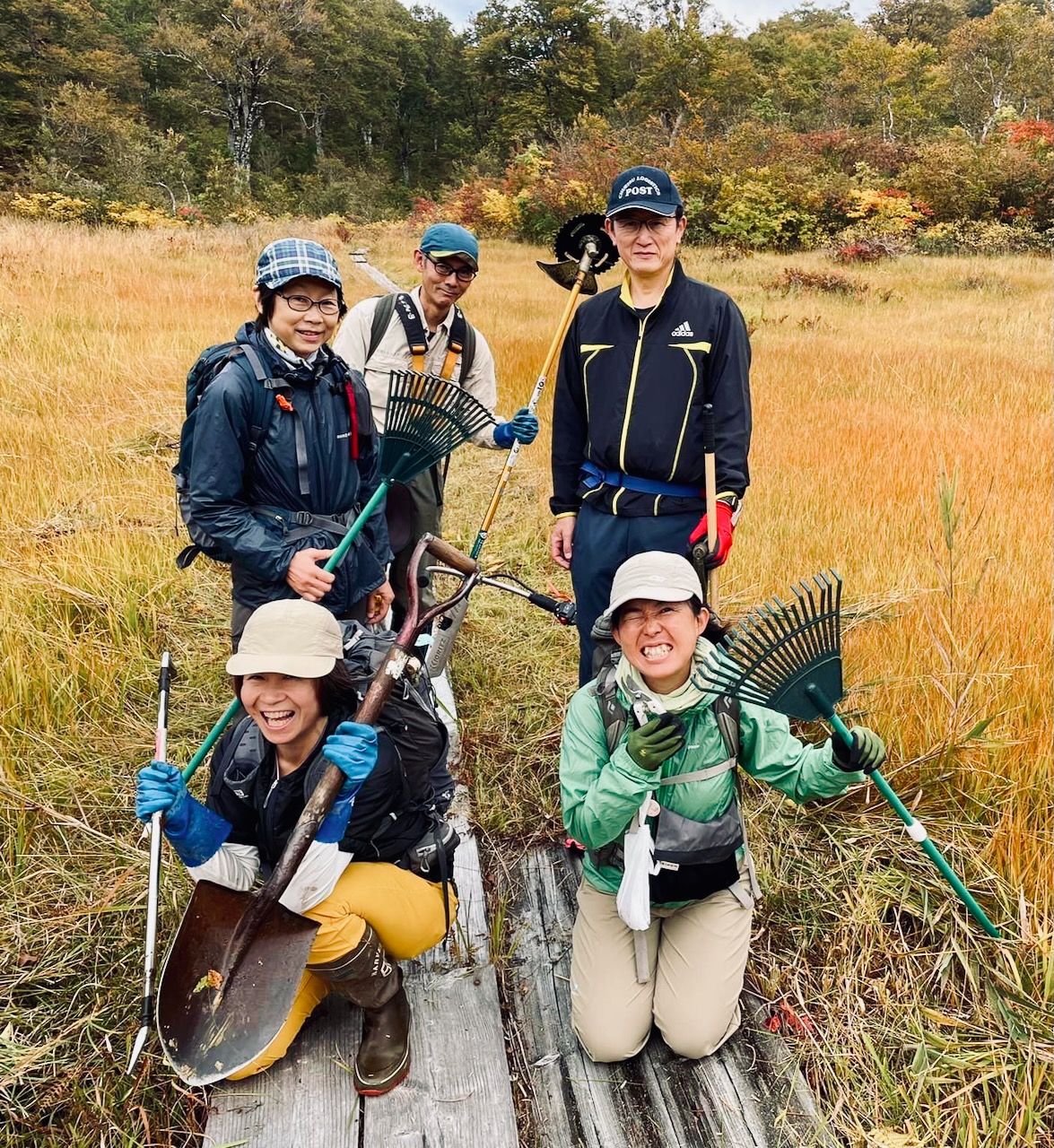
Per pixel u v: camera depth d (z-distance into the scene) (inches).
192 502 106.9
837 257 928.9
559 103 2581.2
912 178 1180.5
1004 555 189.5
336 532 112.6
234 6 2300.7
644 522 118.0
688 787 91.5
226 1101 90.3
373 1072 90.9
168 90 2474.2
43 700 142.3
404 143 2898.6
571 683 165.2
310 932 85.2
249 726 92.6
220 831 89.0
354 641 104.3
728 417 114.5
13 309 421.1
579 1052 98.0
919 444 271.7
